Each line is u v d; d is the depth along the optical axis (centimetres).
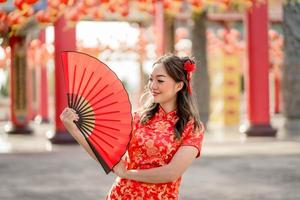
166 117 428
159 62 427
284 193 1084
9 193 1105
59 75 2009
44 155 1753
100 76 405
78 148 1925
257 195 1066
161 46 2575
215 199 1030
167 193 424
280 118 4347
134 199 423
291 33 2238
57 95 2027
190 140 421
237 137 2375
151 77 428
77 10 952
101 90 406
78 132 406
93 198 1048
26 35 2381
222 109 3291
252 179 1262
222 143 2112
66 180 1270
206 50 2645
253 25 2322
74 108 407
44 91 3769
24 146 2081
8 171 1419
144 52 3259
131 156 429
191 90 429
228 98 3281
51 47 3138
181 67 425
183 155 417
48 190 1138
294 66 2269
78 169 1443
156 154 421
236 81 3278
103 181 1253
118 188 429
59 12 866
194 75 2648
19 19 889
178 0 938
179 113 427
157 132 423
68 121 406
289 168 1427
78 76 405
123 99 406
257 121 2330
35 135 2719
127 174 419
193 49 2647
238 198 1038
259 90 2327
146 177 416
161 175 414
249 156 1686
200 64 2639
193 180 1255
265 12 2323
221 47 3259
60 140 2025
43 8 1079
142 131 426
